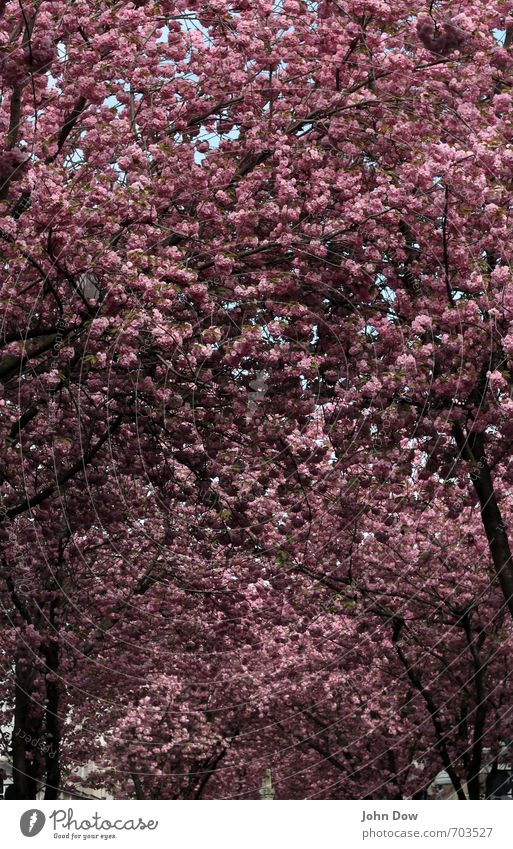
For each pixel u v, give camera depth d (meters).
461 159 10.75
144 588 18.36
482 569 17.72
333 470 12.23
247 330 10.35
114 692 20.38
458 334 11.37
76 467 12.57
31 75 9.98
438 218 11.40
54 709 16.72
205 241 11.28
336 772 25.28
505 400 11.48
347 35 11.78
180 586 17.98
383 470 11.73
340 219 11.87
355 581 17.11
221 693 22.31
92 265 10.36
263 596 17.27
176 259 10.73
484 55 11.59
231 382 12.04
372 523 15.16
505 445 12.53
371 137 11.93
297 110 12.12
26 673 16.50
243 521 12.91
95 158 10.81
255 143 11.55
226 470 12.05
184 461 12.95
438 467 12.53
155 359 11.98
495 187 10.91
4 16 10.66
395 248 11.80
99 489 14.34
